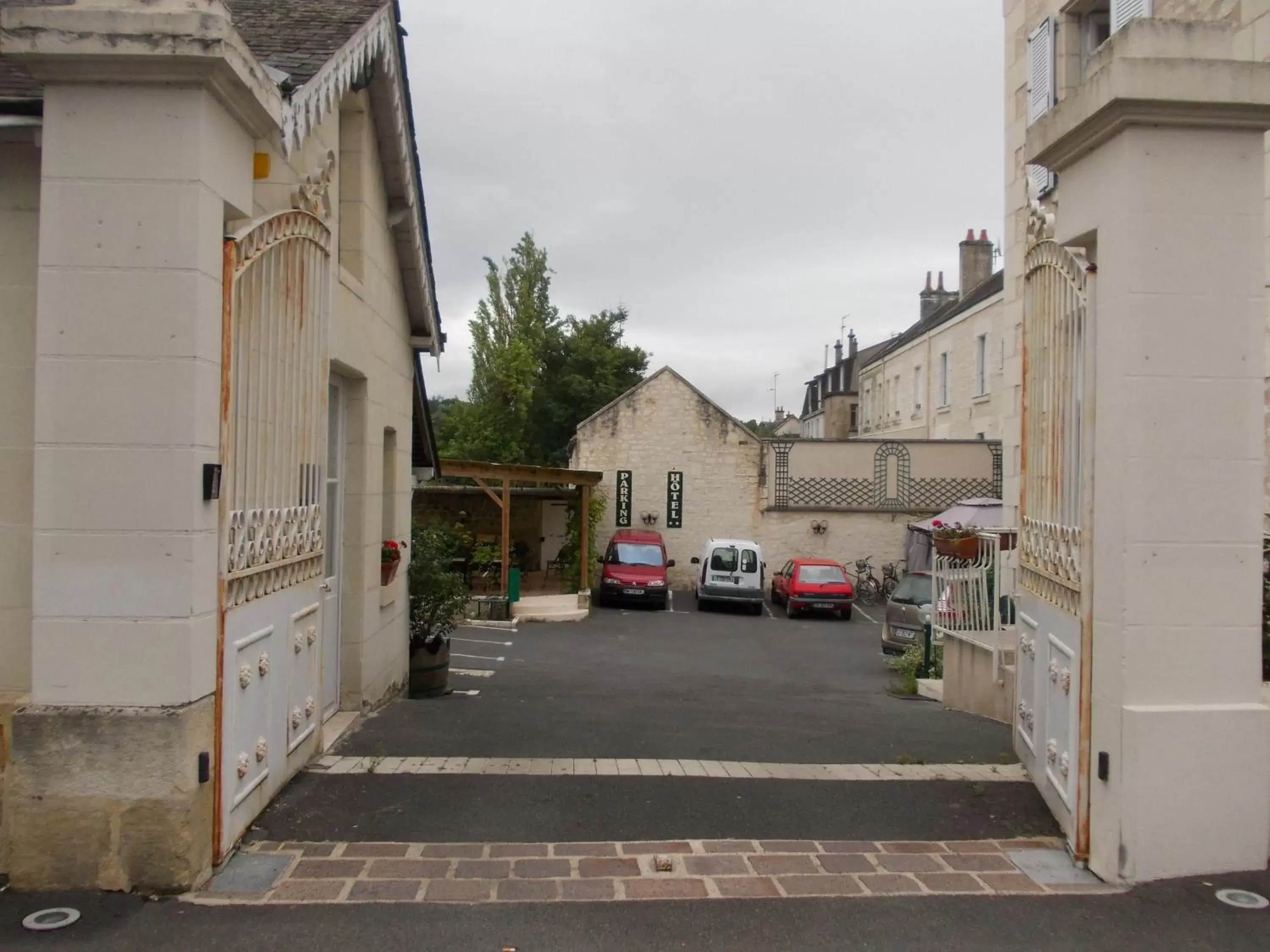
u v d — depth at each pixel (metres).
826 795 5.23
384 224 8.25
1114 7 8.63
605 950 3.42
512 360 39.50
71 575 3.72
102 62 3.62
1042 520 5.14
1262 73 3.93
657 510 31.03
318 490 5.43
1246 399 4.07
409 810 4.77
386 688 8.50
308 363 5.18
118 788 3.70
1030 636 5.43
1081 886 4.04
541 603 24.06
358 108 7.42
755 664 16.91
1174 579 4.04
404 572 9.34
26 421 4.18
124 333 3.71
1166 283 4.04
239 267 4.11
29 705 3.72
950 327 32.66
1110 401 4.15
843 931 3.61
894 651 17.53
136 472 3.71
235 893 3.77
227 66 3.64
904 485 30.69
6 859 3.86
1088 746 4.29
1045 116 4.66
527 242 40.94
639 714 8.50
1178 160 4.04
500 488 29.25
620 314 44.59
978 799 5.18
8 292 4.18
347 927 3.52
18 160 4.20
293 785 5.03
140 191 3.71
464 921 3.59
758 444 30.92
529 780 5.32
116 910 3.58
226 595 4.05
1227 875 4.04
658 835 4.56
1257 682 4.08
